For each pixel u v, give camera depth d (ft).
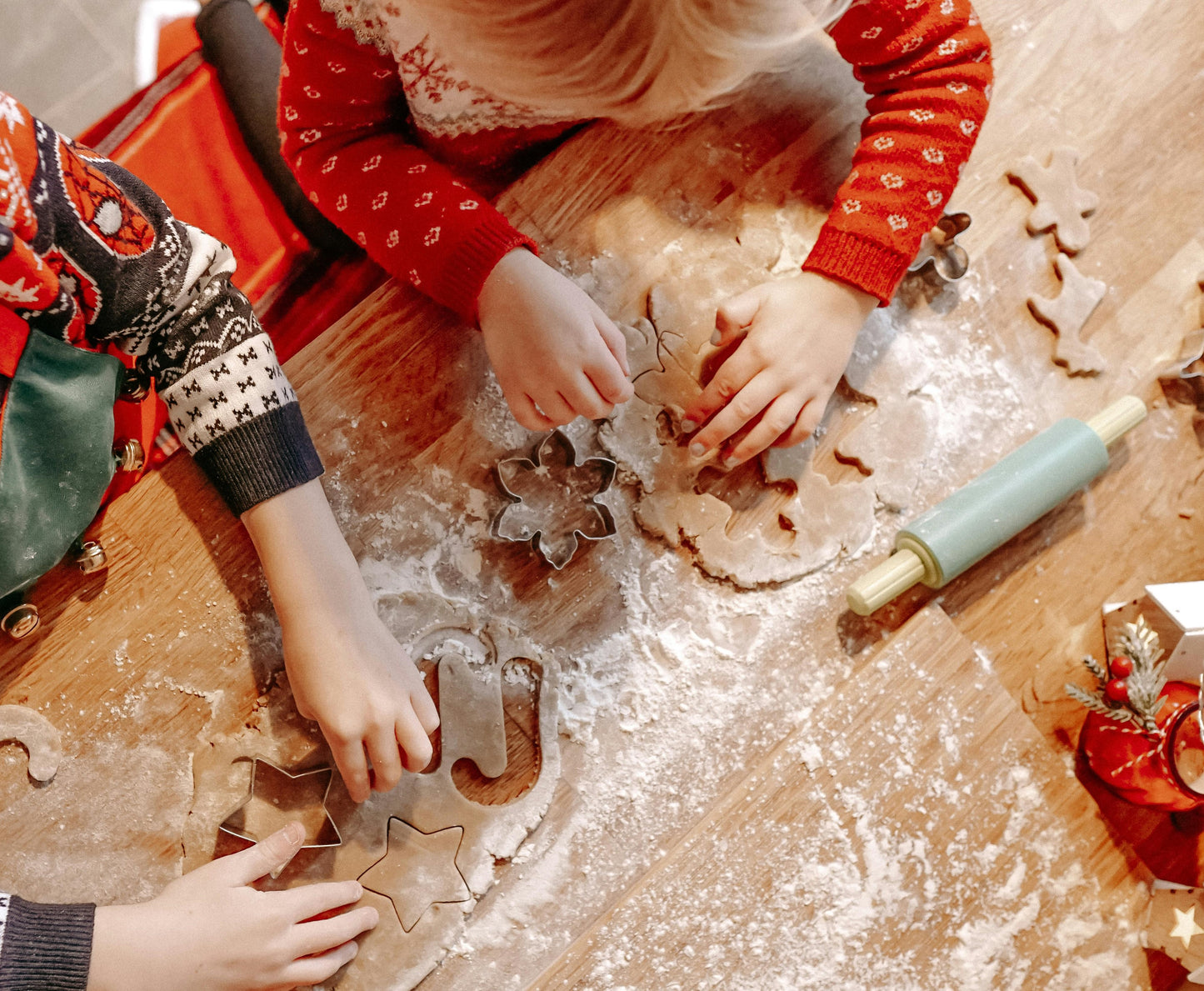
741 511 2.66
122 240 2.26
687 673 2.57
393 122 2.77
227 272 2.51
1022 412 2.80
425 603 2.51
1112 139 2.93
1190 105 2.97
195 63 4.04
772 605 2.62
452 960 2.38
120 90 4.08
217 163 3.95
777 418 2.50
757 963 2.39
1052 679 2.69
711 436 2.51
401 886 2.39
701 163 2.72
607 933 2.35
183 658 2.44
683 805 2.50
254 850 2.24
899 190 2.54
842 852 2.46
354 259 3.91
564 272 2.64
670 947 2.37
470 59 1.87
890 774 2.50
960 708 2.55
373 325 2.57
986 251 2.85
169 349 2.40
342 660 2.24
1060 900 2.51
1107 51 2.95
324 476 2.52
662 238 2.68
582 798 2.48
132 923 2.07
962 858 2.50
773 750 2.52
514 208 2.64
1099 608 2.75
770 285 2.60
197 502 2.49
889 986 2.43
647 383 2.62
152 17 4.16
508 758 2.50
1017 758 2.55
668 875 2.39
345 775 2.26
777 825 2.45
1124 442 2.84
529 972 2.39
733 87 2.33
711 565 2.60
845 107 2.80
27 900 2.07
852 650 2.62
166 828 2.39
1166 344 2.89
